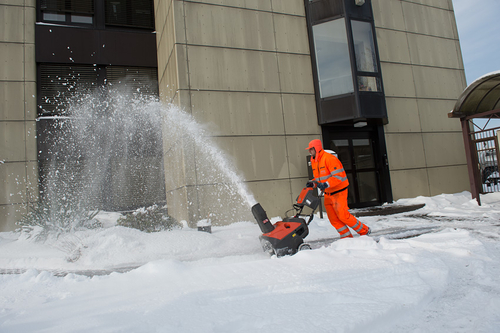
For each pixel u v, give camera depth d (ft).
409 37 34.65
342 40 28.86
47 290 10.13
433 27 36.19
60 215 20.65
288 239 13.24
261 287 8.37
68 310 7.90
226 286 8.71
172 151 27.43
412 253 10.86
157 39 33.30
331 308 6.91
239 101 26.66
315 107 29.37
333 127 30.17
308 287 8.29
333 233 19.29
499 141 24.84
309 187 14.42
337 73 28.86
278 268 10.12
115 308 7.73
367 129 31.35
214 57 26.32
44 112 29.66
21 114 28.14
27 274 11.62
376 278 8.71
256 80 27.45
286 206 26.89
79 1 32.07
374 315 6.43
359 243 12.35
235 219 25.02
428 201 28.71
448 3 37.78
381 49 33.01
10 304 8.95
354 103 27.96
